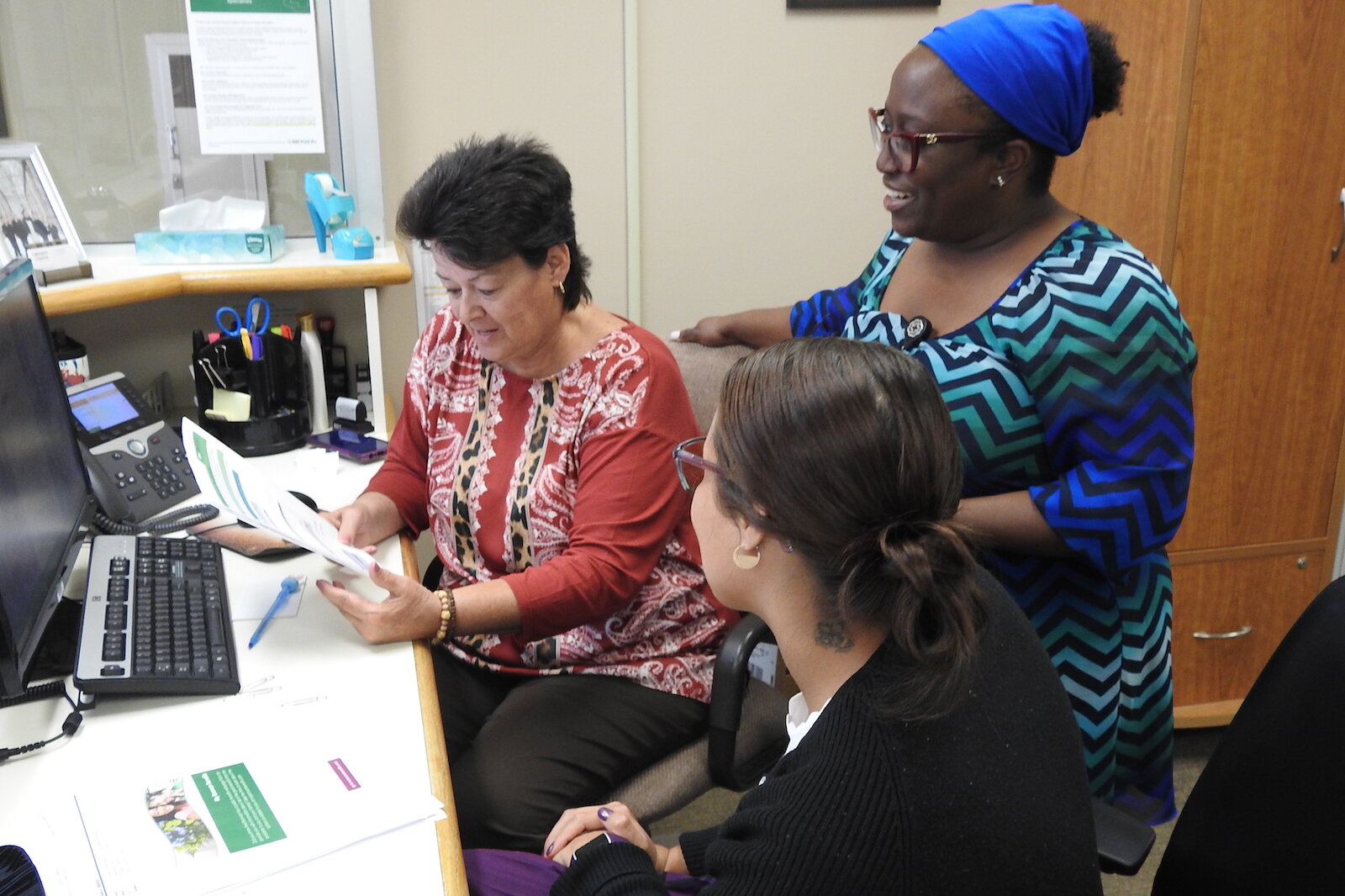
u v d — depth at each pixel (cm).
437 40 226
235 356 192
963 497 144
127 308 210
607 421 145
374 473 185
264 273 195
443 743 108
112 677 112
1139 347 129
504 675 159
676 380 149
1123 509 130
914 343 145
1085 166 219
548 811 138
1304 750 97
